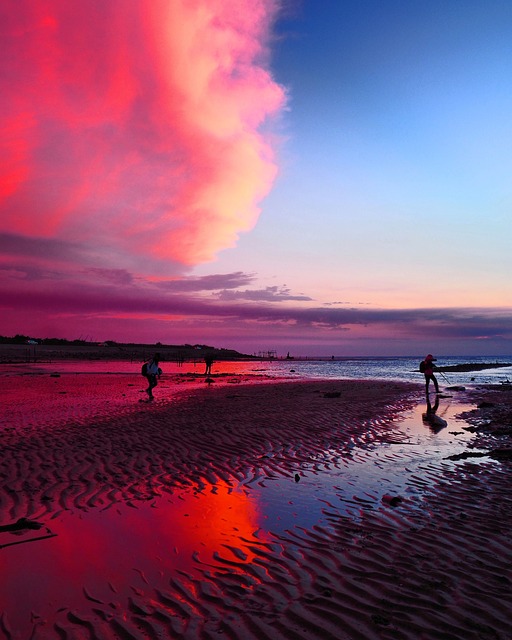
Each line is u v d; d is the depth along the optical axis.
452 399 20.95
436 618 3.65
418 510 6.21
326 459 9.19
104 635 3.43
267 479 7.73
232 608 3.82
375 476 7.96
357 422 13.75
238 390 24.52
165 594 4.04
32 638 3.38
